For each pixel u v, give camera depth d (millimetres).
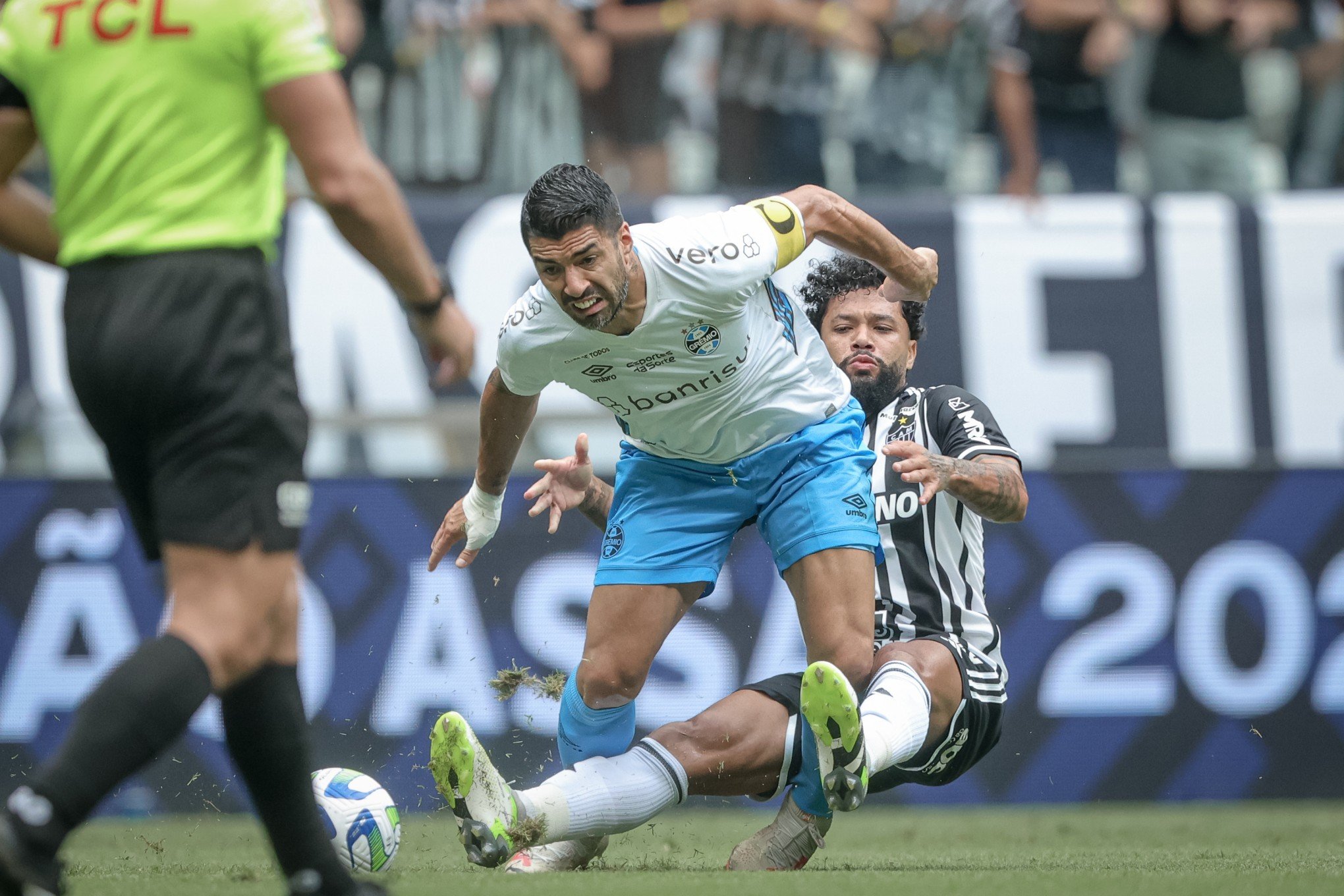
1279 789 21719
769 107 29109
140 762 6824
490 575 21188
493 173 28406
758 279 10969
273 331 7344
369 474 21172
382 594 21016
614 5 28797
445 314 7910
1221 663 21812
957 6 29078
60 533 21047
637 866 12172
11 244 8492
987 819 19812
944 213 26109
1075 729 21562
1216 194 26922
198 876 10633
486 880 9828
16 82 7660
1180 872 10656
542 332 10938
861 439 12555
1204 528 21922
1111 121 29406
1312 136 32125
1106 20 28984
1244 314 26203
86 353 7207
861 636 11664
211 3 7355
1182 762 21641
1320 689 21922
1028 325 25922
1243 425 26031
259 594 7180
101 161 7309
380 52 27953
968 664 12148
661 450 12086
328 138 7324
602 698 11828
